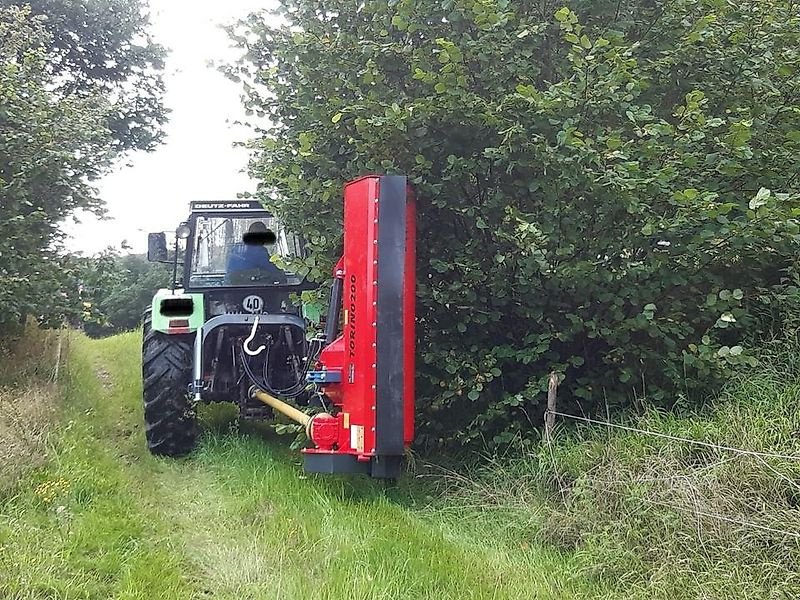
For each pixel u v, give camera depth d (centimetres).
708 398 504
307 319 696
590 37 535
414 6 525
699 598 344
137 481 610
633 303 515
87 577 414
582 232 513
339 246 579
